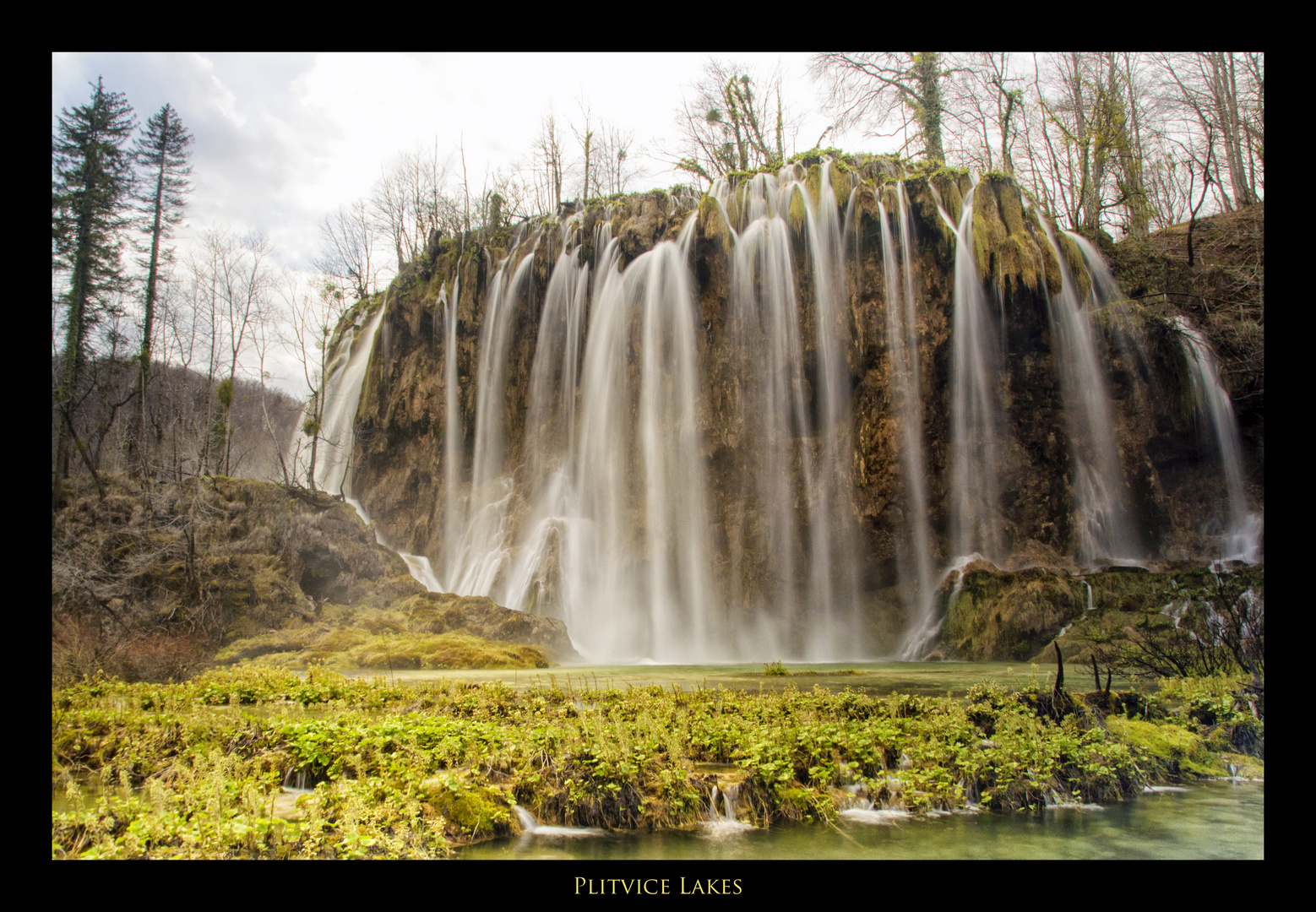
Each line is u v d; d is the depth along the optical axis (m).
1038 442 26.20
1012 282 26.09
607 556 29.27
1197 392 26.64
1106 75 34.16
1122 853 6.89
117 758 8.58
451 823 7.11
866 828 7.44
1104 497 26.08
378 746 8.35
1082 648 18.73
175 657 16.55
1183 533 25.98
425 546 33.31
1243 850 6.92
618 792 7.51
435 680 14.42
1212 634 15.18
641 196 32.47
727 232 29.17
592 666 20.03
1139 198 33.12
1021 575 22.70
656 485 29.16
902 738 8.63
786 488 27.53
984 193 27.31
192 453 28.00
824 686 13.66
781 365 28.16
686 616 27.64
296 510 25.08
